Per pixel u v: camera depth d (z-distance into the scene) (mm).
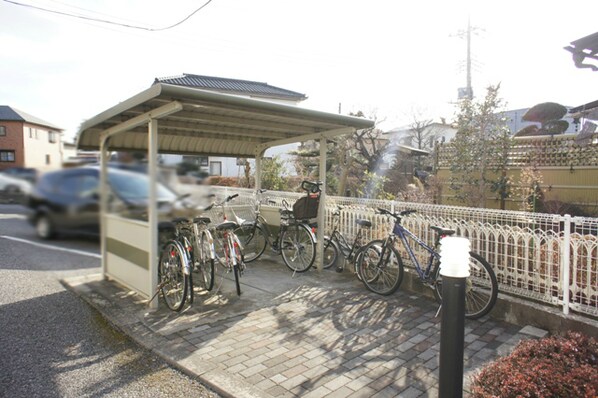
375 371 2688
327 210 5793
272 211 6109
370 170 12016
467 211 4164
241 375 2611
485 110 7191
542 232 3498
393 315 3744
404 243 4328
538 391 1840
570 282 3334
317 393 2404
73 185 7082
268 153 16875
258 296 4266
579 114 8883
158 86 2941
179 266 3943
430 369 2721
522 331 3359
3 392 2455
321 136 5207
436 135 21969
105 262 4949
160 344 3082
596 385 1851
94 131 4859
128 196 5188
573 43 6410
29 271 5516
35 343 3168
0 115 21500
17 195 9859
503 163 7324
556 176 7590
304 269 5254
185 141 5547
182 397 2414
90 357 2928
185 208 4992
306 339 3191
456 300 1856
